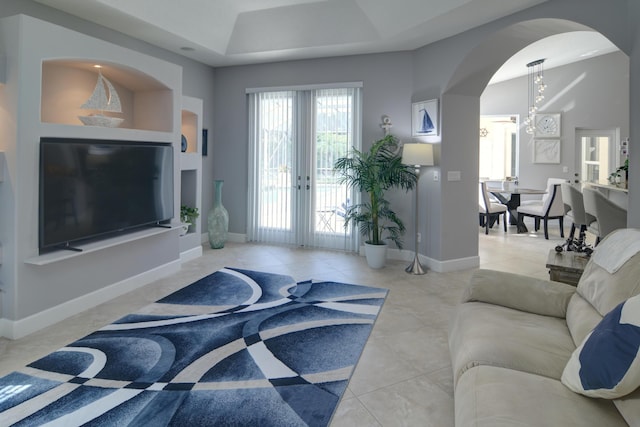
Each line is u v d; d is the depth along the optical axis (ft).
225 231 19.20
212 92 20.20
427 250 16.57
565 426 4.20
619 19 9.78
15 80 9.33
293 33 16.21
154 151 13.52
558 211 22.48
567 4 10.95
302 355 8.86
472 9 12.10
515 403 4.59
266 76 19.25
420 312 11.49
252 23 16.21
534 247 20.34
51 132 10.08
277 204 19.83
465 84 15.43
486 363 5.64
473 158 16.19
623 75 23.48
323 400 7.20
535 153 27.17
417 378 7.99
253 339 9.61
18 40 9.27
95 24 13.71
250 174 20.15
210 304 11.94
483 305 7.72
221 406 6.98
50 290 10.39
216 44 16.85
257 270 15.60
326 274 15.16
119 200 12.14
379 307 11.81
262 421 6.60
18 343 9.34
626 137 23.67
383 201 16.42
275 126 19.51
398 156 16.83
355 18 15.07
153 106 14.67
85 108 11.96
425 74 16.10
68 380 7.78
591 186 18.98
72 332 9.94
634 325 4.37
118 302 12.04
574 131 25.61
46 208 9.98
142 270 13.64
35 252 9.91
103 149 11.52
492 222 26.04
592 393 4.52
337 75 17.99
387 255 17.79
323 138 18.74
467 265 16.37
